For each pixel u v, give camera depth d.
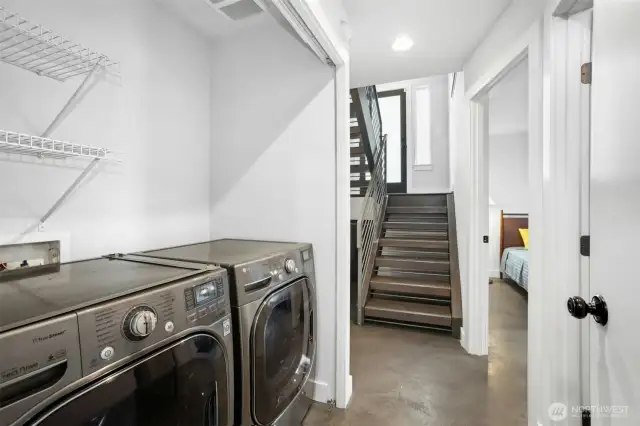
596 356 0.89
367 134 4.12
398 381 2.08
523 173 5.01
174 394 0.88
